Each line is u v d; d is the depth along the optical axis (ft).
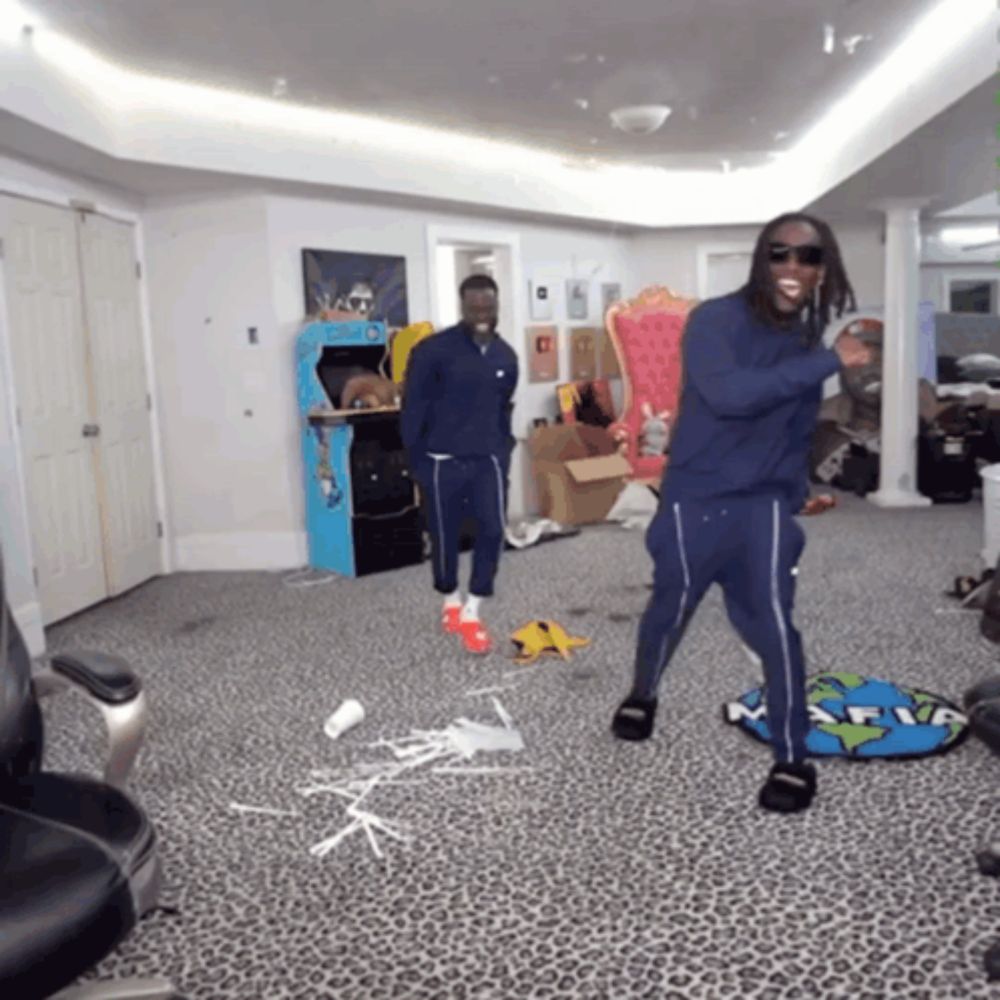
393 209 20.98
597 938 6.81
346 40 13.60
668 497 8.77
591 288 26.55
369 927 7.06
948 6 12.96
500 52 14.26
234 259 18.95
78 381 16.85
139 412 18.90
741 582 8.70
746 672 12.02
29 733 5.63
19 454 14.64
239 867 7.95
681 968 6.44
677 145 21.22
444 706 11.43
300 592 17.56
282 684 12.45
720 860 7.74
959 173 19.27
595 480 22.81
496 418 13.25
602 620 14.80
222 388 19.43
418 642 14.06
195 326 19.34
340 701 11.73
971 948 6.50
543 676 12.34
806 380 7.75
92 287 17.29
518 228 24.13
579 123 18.85
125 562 18.24
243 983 6.46
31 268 15.55
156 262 19.26
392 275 21.04
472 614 13.57
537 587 17.04
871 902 7.07
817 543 20.01
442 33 13.38
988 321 31.86
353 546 18.53
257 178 17.44
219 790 9.39
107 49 13.83
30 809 5.21
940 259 32.17
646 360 24.07
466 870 7.78
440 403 13.06
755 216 26.09
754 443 8.33
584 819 8.52
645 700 10.05
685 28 13.39
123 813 5.16
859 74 15.85
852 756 9.34
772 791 8.48
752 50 14.46
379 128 18.97
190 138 16.22
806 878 7.43
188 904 7.42
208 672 13.09
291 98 16.57
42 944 4.27
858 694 11.00
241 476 19.62
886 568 17.44
